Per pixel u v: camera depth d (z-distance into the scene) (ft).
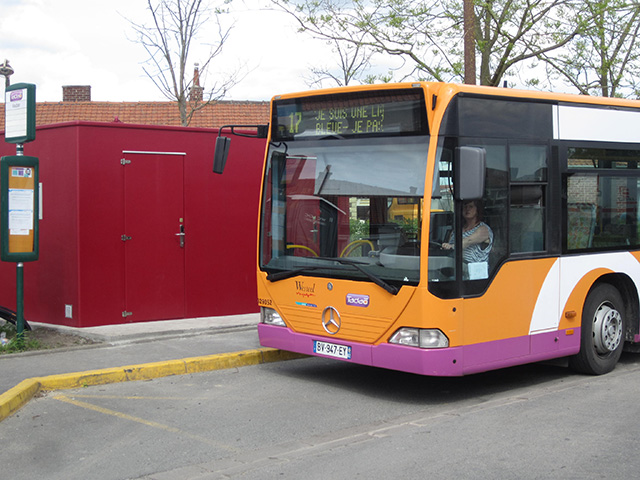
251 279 39.45
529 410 23.90
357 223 25.30
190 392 26.32
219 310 38.47
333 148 26.22
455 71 49.85
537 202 26.71
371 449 19.89
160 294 36.70
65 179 34.88
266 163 28.40
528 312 26.11
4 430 21.71
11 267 37.88
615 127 29.89
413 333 23.58
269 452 19.89
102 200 35.01
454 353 23.67
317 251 26.43
